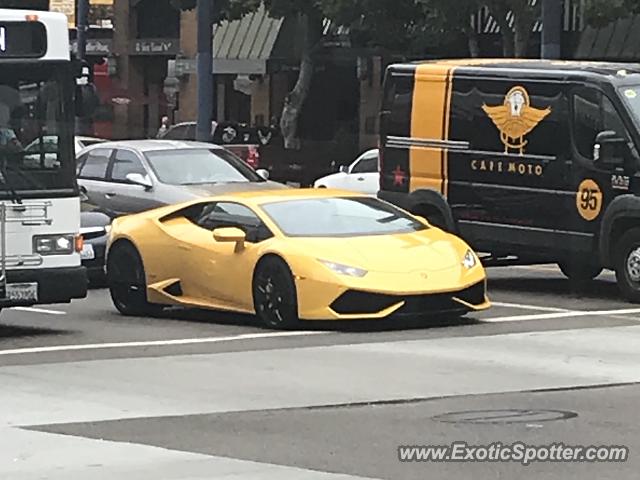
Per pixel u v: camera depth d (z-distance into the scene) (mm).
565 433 9305
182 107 48344
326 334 14039
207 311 16391
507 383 11273
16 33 14164
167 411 10328
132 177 21016
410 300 13953
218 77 48562
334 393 10930
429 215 18656
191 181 21125
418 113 18688
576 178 16906
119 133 50594
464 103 18156
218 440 9289
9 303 14047
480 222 18031
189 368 12219
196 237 15445
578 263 17406
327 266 14008
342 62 41594
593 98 16750
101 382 11617
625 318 15234
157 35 50344
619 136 16453
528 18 30766
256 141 40062
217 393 11023
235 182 21234
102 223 19203
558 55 23484
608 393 10805
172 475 8328
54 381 11695
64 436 9500
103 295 18531
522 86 17516
